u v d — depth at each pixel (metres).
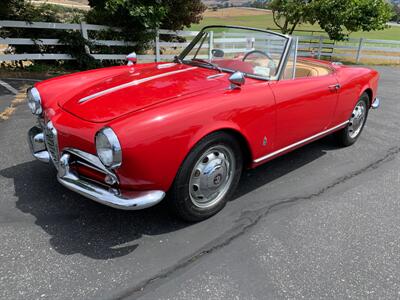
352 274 2.44
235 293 2.22
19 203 3.05
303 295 2.24
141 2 9.50
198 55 3.85
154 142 2.37
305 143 3.74
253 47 3.53
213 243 2.68
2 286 2.20
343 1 13.77
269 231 2.86
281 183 3.66
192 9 12.03
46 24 8.75
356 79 4.22
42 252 2.50
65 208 3.02
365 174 3.95
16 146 4.12
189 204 2.77
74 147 2.58
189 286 2.27
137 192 2.49
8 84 7.29
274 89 3.14
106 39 9.98
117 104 2.69
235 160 3.00
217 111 2.67
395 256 2.64
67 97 3.08
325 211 3.18
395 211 3.23
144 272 2.37
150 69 3.60
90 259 2.46
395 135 5.28
